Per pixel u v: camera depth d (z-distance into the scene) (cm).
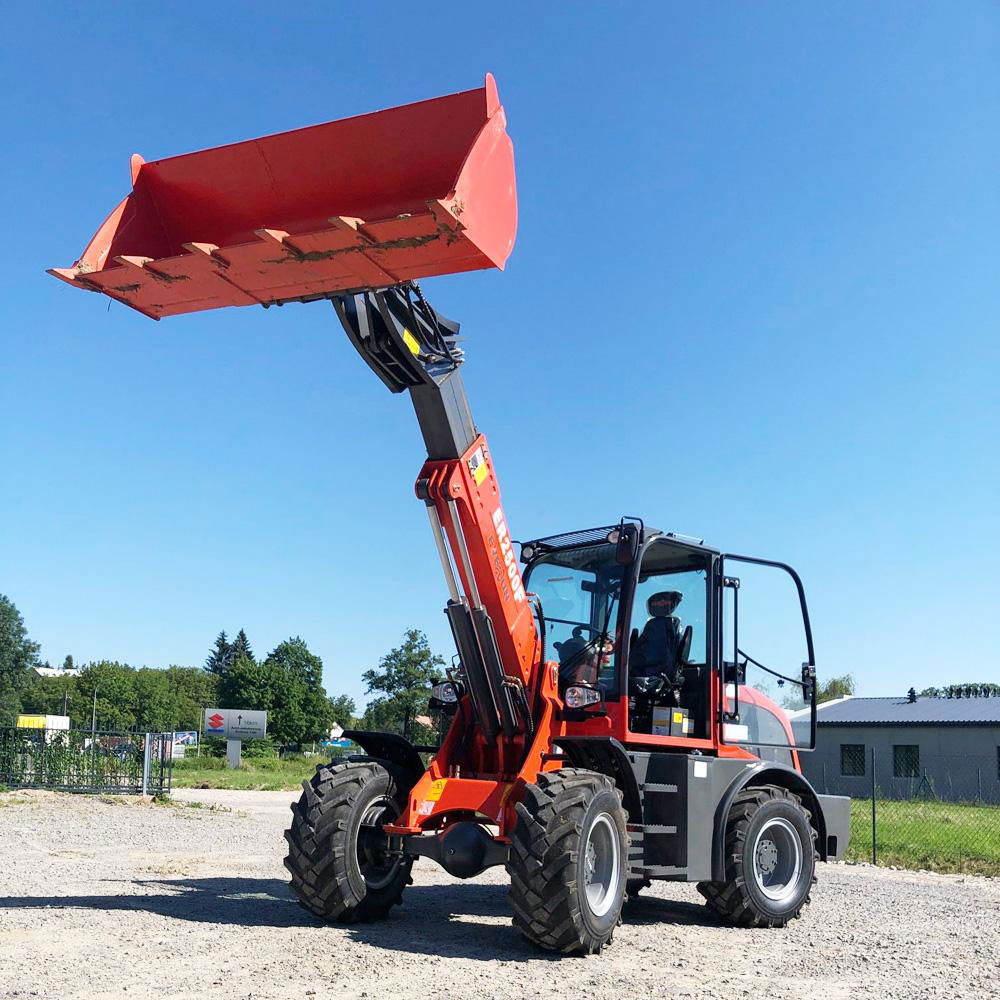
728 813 819
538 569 876
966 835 1825
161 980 557
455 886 1029
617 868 701
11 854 1148
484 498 750
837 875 1266
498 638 757
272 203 667
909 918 907
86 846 1258
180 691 12056
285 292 655
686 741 821
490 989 566
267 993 539
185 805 2067
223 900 841
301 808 741
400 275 630
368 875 759
